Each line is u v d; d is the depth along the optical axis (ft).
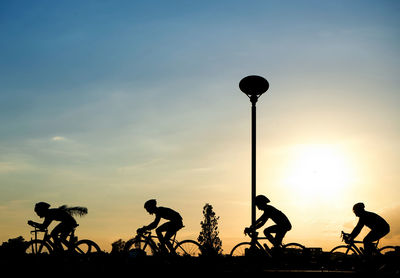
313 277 39.29
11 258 44.60
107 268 43.27
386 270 45.80
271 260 47.62
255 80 52.49
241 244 48.34
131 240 45.73
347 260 47.62
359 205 46.88
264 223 47.67
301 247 48.39
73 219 45.52
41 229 45.16
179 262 45.68
